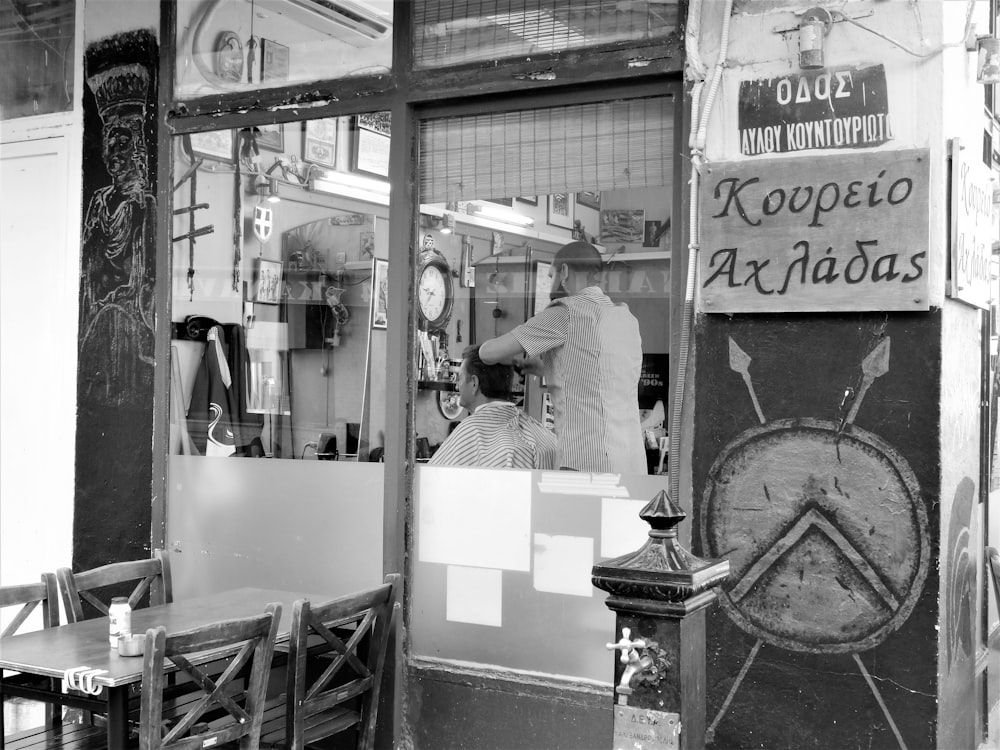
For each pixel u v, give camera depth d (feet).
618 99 12.12
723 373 11.10
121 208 15.23
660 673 8.05
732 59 11.03
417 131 13.26
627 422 12.05
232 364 14.51
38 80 16.16
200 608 12.36
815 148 10.63
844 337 10.59
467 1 12.82
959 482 11.16
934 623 10.21
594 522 12.23
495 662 12.74
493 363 12.82
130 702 10.59
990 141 13.43
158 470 14.85
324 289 13.84
